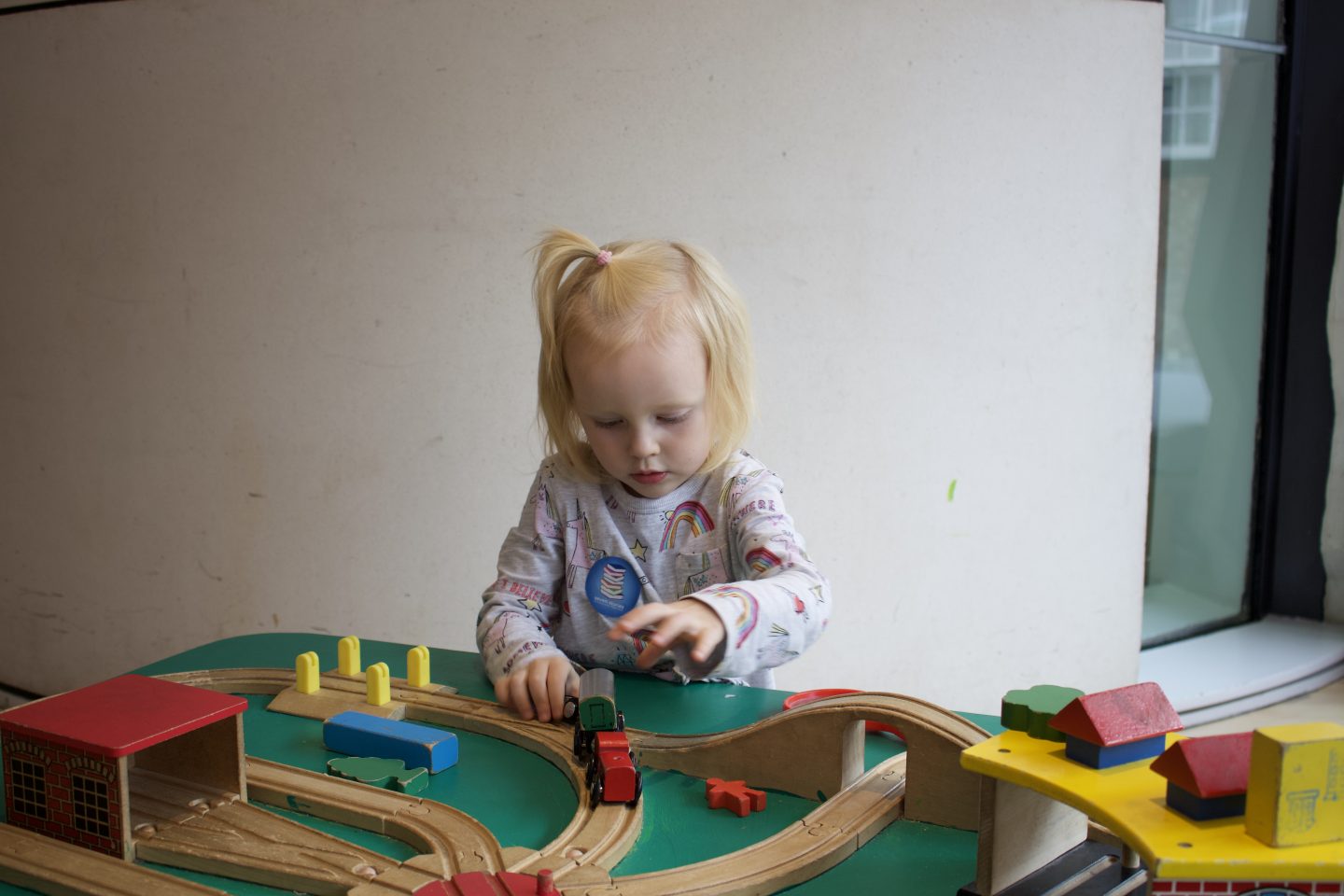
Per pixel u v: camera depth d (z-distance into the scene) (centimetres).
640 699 99
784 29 170
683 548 113
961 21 176
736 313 107
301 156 174
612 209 172
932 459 187
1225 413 242
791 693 99
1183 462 238
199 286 182
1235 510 249
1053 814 67
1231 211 233
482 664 109
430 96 170
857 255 178
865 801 74
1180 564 242
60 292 191
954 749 71
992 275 185
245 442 184
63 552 200
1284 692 222
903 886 66
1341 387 239
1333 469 245
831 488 183
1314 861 49
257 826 71
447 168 172
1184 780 53
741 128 172
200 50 175
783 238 175
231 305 181
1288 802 50
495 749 89
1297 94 234
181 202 180
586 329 100
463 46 169
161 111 179
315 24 171
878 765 80
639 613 87
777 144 173
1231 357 240
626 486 114
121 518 194
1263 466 249
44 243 190
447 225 173
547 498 116
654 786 81
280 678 102
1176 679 219
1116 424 200
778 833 70
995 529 194
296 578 187
